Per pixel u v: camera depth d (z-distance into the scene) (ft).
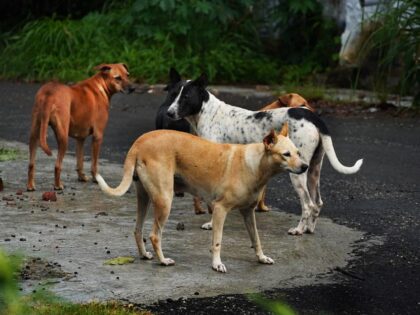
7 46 91.91
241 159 29.07
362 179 46.03
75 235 33.27
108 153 53.31
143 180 29.17
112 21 92.07
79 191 41.75
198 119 37.52
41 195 40.47
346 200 41.22
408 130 61.05
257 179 28.91
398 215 38.19
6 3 104.88
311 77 83.30
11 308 15.44
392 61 71.26
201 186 29.63
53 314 23.24
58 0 104.78
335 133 60.03
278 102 39.11
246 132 36.01
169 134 29.71
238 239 33.63
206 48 88.79
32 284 26.89
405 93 72.08
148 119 66.13
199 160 29.48
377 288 27.84
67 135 41.42
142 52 85.51
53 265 29.09
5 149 53.16
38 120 40.68
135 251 31.35
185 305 25.52
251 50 91.81
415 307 26.05
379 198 41.63
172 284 27.48
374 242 33.60
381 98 70.54
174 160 29.53
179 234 34.09
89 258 30.17
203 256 30.96
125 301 25.68
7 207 37.70
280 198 41.55
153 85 81.82
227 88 81.66
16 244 31.58
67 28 90.63
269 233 34.71
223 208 29.19
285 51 92.53
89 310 23.91
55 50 89.25
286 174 47.16
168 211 29.30
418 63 67.15
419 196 42.06
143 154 29.09
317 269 29.86
